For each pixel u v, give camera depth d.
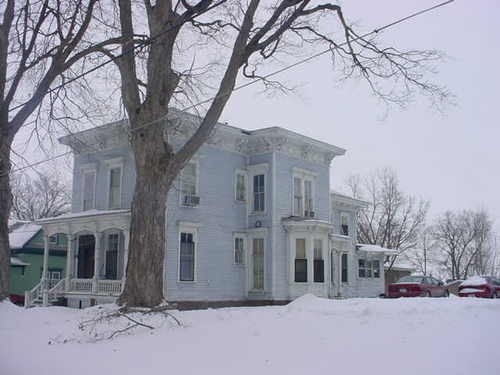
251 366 7.84
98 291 23.08
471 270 74.38
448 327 10.66
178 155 15.45
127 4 16.59
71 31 16.66
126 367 8.16
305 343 9.25
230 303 25.72
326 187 30.38
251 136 27.08
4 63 16.47
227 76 15.77
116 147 25.36
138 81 16.86
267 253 26.28
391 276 47.16
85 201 26.58
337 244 30.89
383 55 18.34
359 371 7.20
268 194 26.69
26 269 32.81
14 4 16.62
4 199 16.19
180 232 23.95
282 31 16.47
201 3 15.45
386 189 57.19
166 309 14.02
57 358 9.02
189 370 7.77
